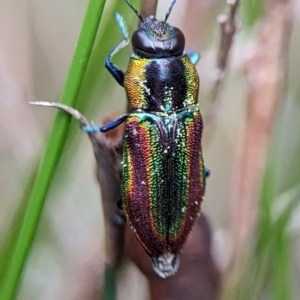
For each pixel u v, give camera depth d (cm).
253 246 8
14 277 8
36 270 9
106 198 8
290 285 8
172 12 9
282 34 8
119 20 8
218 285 8
